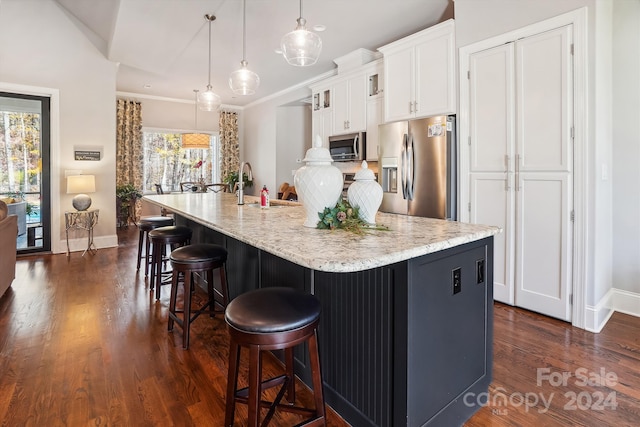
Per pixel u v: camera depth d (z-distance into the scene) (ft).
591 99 8.18
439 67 11.30
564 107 8.55
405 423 4.38
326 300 5.63
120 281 12.12
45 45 15.57
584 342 7.75
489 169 10.09
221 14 12.00
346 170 17.24
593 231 8.27
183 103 26.13
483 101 10.16
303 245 4.40
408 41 12.20
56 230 16.21
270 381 5.41
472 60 10.38
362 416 5.04
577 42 8.29
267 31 13.38
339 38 14.10
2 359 6.93
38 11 15.37
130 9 11.70
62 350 7.32
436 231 5.41
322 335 5.74
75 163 16.55
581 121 8.30
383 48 13.08
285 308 4.44
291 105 23.54
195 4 11.34
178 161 26.35
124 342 7.72
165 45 14.80
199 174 27.20
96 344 7.60
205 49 15.26
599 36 8.27
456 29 10.75
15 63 14.97
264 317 4.21
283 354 6.93
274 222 6.54
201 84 21.59
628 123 9.13
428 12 11.93
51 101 15.84
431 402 4.70
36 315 9.12
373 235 5.07
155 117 25.09
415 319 4.40
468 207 10.64
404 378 4.36
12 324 8.55
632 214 9.23
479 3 10.12
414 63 12.07
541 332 8.24
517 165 9.48
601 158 8.60
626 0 8.99
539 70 8.95
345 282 5.23
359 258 3.74
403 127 12.00
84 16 15.65
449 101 11.05
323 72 18.79
